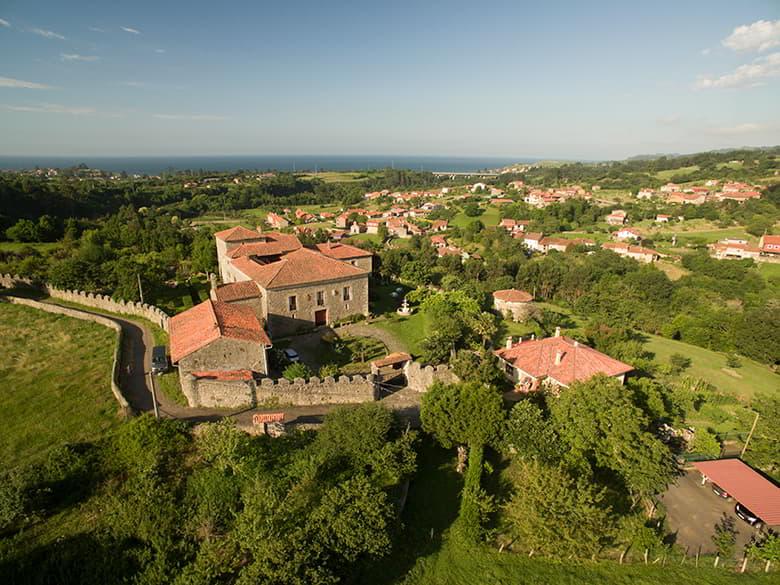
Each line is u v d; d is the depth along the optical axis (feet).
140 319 175.52
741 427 136.36
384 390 131.75
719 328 240.94
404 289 249.96
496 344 174.91
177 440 95.91
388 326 182.60
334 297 182.60
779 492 105.19
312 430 106.11
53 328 164.25
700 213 546.26
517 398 131.54
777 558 87.71
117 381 124.47
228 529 79.15
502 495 99.50
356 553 72.64
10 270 225.97
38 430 102.89
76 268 202.59
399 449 95.96
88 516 80.53
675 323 252.83
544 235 536.83
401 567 80.94
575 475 97.35
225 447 89.15
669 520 101.14
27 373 130.21
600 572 85.10
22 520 78.69
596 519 81.61
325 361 149.38
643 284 333.42
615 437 101.86
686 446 124.57
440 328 150.82
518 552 87.61
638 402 123.34
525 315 221.05
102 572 70.49
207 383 112.98
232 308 149.69
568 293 328.29
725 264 371.15
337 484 87.71
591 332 197.47
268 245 216.74
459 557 84.48
